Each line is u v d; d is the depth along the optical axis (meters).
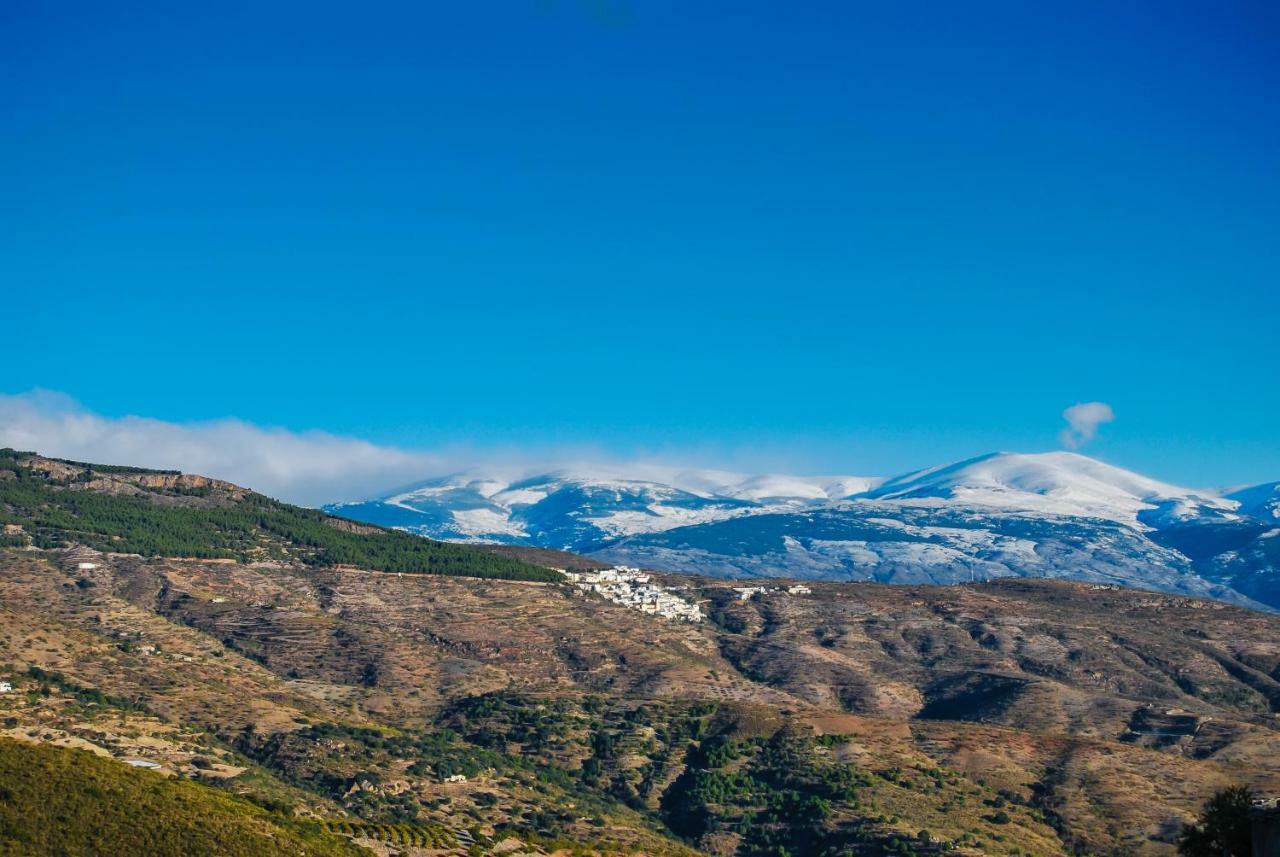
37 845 126.75
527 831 192.00
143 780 146.50
